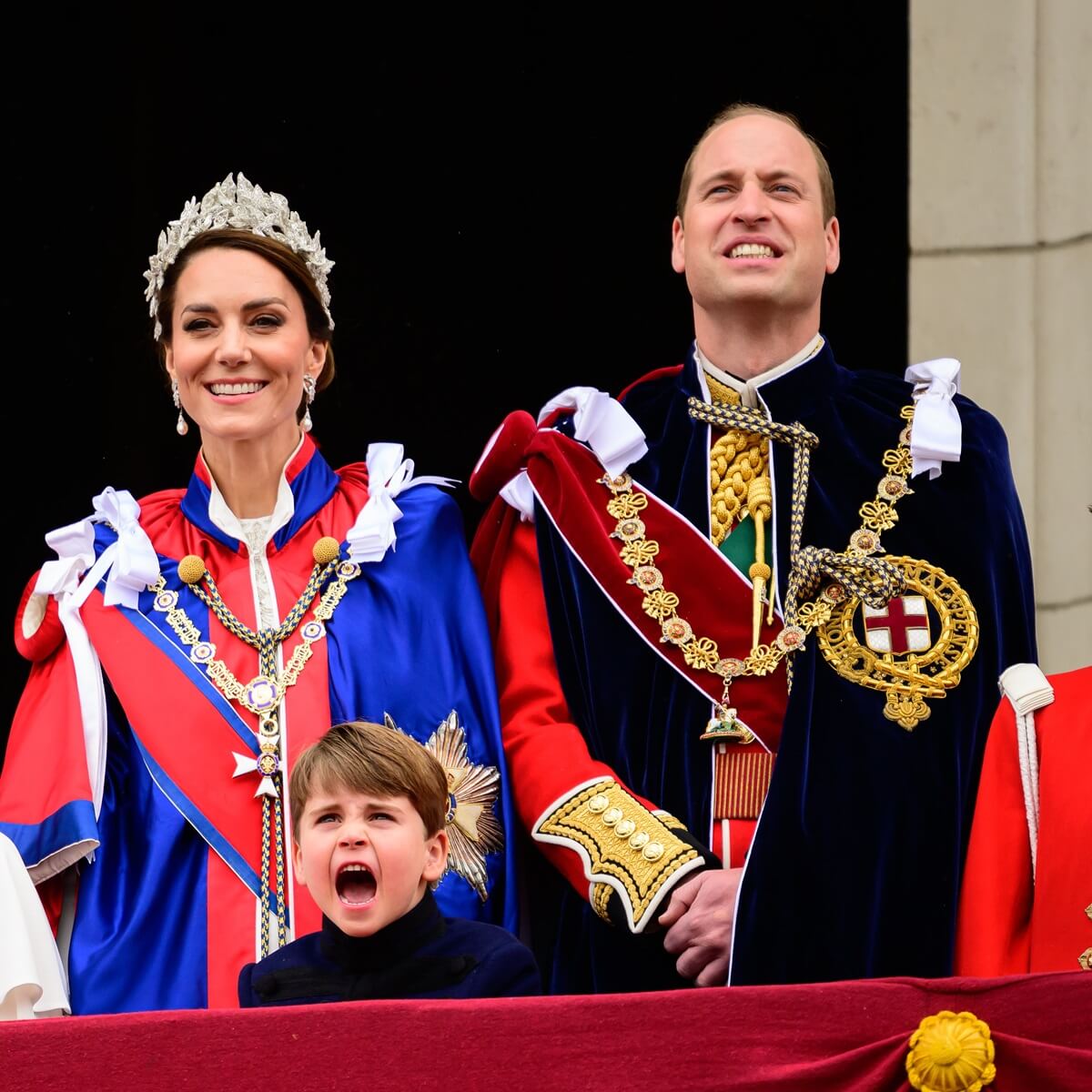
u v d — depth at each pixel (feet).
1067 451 72.13
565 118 84.12
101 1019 42.65
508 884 53.52
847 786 53.11
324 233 84.02
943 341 73.82
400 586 55.88
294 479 57.31
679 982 53.36
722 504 56.85
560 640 55.77
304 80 83.66
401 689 54.54
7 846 51.60
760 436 57.21
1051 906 49.49
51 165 81.71
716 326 58.03
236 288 56.54
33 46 81.61
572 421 58.23
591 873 52.08
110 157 82.17
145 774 54.39
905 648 54.54
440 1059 42.42
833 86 81.10
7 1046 42.37
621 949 53.62
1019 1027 42.55
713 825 53.93
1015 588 55.98
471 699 54.95
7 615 81.10
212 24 83.10
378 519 56.34
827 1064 42.27
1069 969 48.78
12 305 81.35
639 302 84.02
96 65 82.07
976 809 51.83
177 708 54.29
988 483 56.49
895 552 55.77
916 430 56.44
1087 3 73.41
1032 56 73.92
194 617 55.67
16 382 81.20
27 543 81.20
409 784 47.16
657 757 54.54
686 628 55.16
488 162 84.28
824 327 80.12
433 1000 42.96
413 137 84.23
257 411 56.24
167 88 82.74
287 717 53.98
